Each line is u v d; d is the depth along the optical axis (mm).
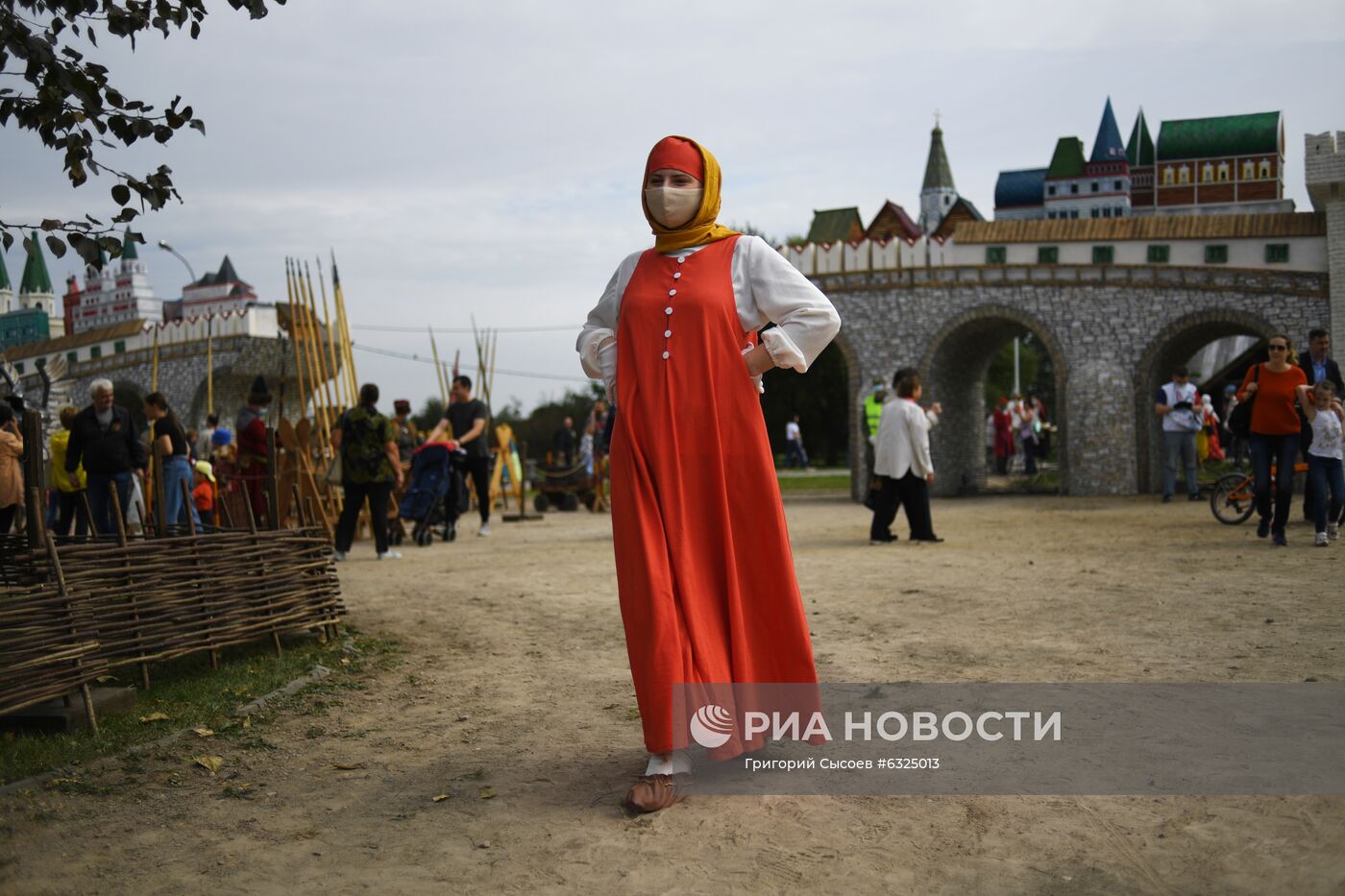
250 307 37094
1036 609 7293
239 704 5359
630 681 5754
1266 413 10594
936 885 3061
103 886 3238
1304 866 3033
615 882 3162
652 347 3955
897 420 12555
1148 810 3516
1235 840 3234
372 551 14070
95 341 39688
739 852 3340
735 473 3920
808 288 3977
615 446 3969
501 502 26797
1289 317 22938
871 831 3469
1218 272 23469
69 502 12898
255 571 6328
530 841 3498
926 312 25750
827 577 9469
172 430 12070
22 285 52750
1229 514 13422
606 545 13484
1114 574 8836
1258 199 33781
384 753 4570
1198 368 40688
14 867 3395
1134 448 24188
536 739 4695
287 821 3777
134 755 4551
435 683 5840
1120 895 2938
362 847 3510
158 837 3639
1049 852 3242
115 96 5180
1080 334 24625
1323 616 6598
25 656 4699
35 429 5035
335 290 16578
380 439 12516
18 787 4133
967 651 5996
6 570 5293
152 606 5590
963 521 16844
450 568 11211
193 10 5316
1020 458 37469
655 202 4062
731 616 3836
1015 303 25125
